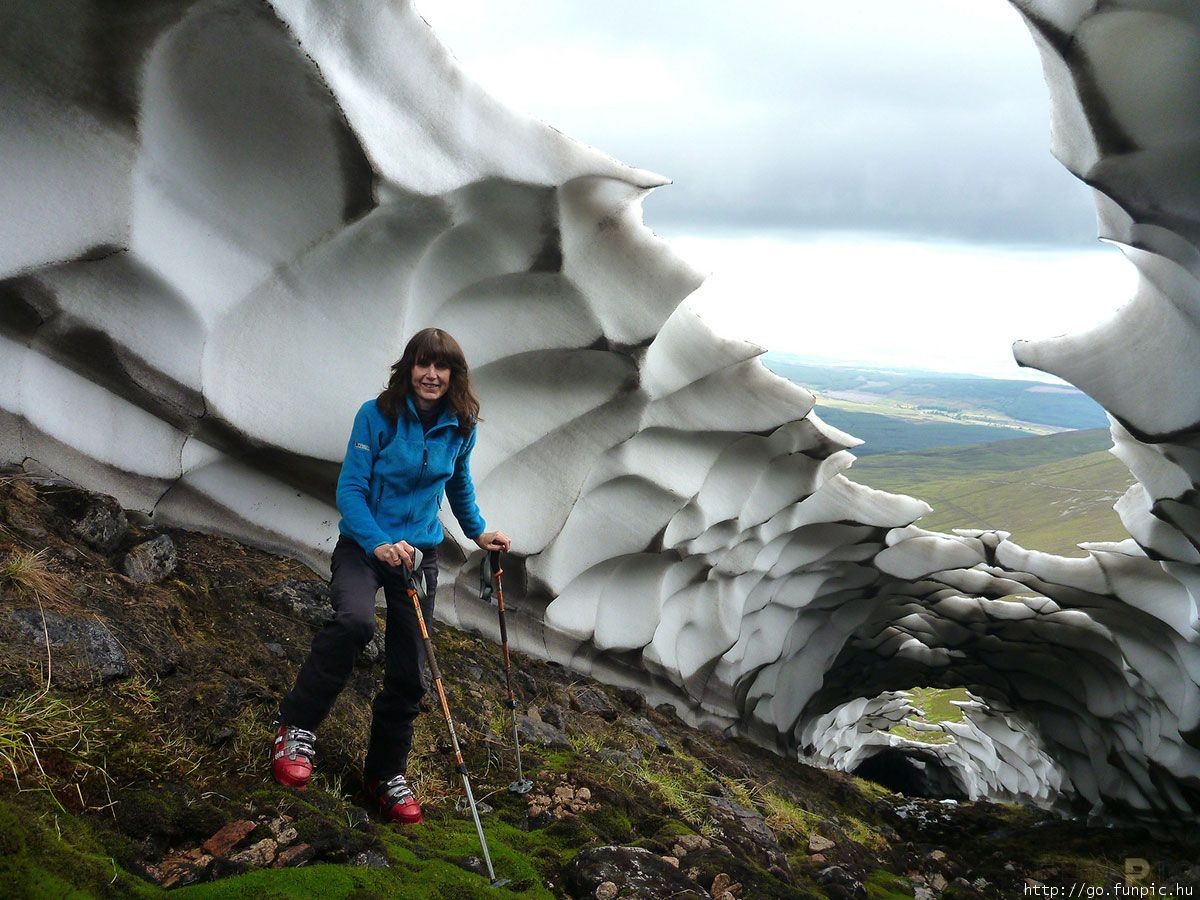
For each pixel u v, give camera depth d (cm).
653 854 486
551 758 622
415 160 642
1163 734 1817
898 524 1673
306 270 654
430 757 543
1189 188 770
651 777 676
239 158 600
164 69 540
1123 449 1274
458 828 473
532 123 734
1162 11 668
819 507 1622
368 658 573
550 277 842
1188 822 1959
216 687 442
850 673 2538
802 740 2623
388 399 424
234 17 529
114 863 324
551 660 1077
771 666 1877
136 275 581
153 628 458
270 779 411
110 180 546
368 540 408
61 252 545
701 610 1427
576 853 490
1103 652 2003
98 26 505
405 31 624
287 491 714
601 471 1084
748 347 1124
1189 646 1579
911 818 1650
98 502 513
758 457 1343
